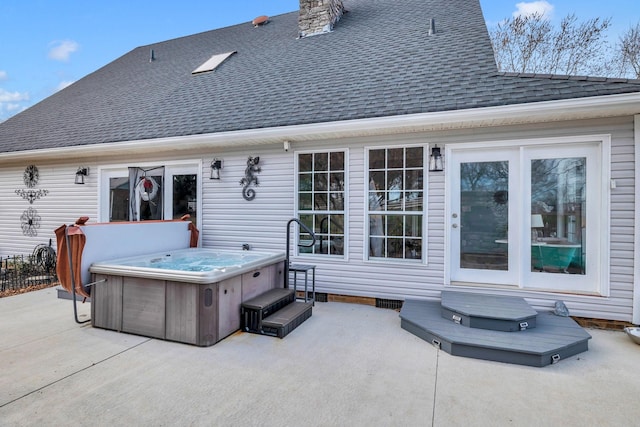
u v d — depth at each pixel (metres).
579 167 3.95
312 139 5.07
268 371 2.80
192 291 3.33
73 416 2.18
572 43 10.80
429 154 4.48
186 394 2.45
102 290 3.76
